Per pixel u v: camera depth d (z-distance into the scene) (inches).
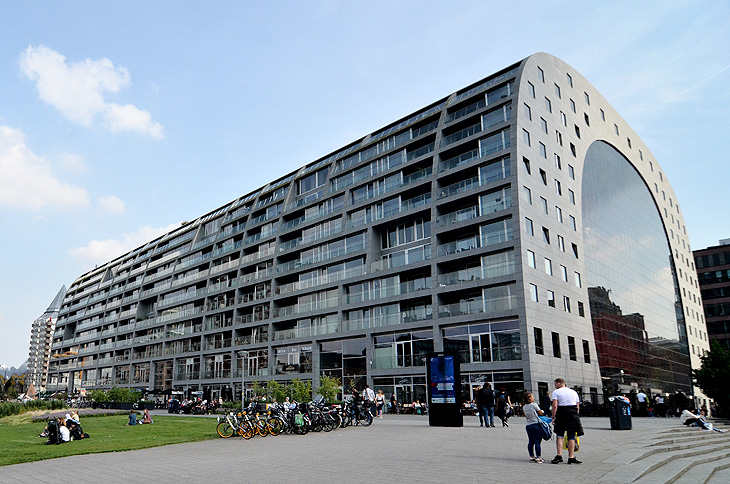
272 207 2642.7
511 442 682.2
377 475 434.3
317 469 473.7
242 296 2586.1
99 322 3914.9
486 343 1573.6
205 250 3075.8
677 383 2493.8
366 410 1043.9
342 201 2209.6
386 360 1833.2
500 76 1903.3
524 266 1541.6
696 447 655.1
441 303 1713.8
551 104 1924.2
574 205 1925.4
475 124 1828.2
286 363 2230.6
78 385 4060.0
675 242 2960.1
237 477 437.4
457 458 530.3
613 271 2124.8
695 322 2982.3
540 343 1531.7
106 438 846.5
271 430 853.2
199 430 984.3
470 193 1707.7
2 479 453.4
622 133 2536.9
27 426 1218.6
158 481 425.7
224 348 2588.6
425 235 1871.3
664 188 2965.1
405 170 1985.7
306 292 2193.7
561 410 488.4
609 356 1915.6
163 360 3085.6
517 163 1621.6
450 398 978.1
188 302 3006.9
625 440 689.0
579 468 453.4
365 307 1955.0
